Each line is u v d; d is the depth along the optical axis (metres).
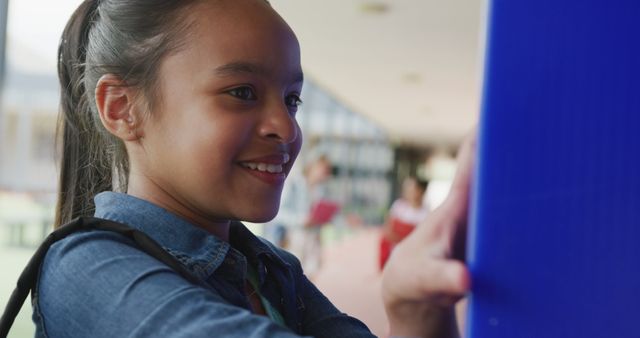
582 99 0.29
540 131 0.30
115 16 0.67
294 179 6.31
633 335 0.29
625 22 0.29
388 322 0.32
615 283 0.29
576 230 0.29
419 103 11.57
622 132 0.29
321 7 5.59
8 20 3.64
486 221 0.30
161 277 0.50
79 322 0.51
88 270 0.52
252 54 0.60
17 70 8.64
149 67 0.64
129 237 0.56
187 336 0.45
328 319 0.74
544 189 0.29
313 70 9.06
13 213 8.48
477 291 0.30
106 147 0.75
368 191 17.89
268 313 0.69
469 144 0.33
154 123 0.64
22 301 0.56
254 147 0.61
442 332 0.32
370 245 11.62
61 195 0.81
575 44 0.29
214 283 0.63
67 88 0.82
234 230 0.74
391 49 7.17
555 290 0.29
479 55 0.31
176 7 0.63
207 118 0.60
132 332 0.47
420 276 0.30
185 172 0.62
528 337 0.29
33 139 8.79
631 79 0.29
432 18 5.71
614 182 0.29
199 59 0.61
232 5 0.62
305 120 11.30
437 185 8.75
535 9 0.30
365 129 16.67
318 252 6.89
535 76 0.30
